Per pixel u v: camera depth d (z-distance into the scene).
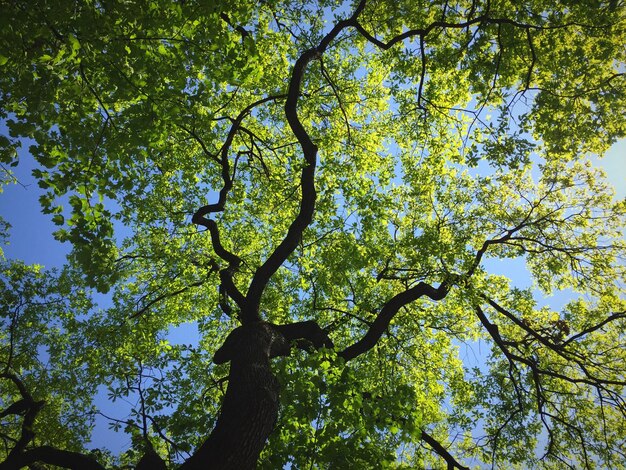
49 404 11.18
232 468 4.20
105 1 4.71
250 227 12.54
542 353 12.67
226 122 12.17
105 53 5.00
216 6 5.19
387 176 10.56
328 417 5.14
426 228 11.14
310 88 11.90
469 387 11.86
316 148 7.77
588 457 11.40
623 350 12.19
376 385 10.58
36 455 5.34
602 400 10.91
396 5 10.47
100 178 5.58
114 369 7.88
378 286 11.72
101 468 5.26
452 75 11.03
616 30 9.53
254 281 6.86
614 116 10.44
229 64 5.47
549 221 12.38
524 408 11.73
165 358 7.97
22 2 4.60
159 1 4.91
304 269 10.77
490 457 11.27
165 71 5.27
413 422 5.21
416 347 11.61
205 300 12.27
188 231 11.75
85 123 5.39
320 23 11.62
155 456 5.24
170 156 10.36
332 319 10.91
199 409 6.43
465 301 10.12
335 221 10.19
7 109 5.74
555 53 10.25
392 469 5.07
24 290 10.48
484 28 9.34
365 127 12.52
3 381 11.74
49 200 5.23
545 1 9.52
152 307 11.86
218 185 12.27
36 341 11.77
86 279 5.35
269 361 5.66
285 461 4.98
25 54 5.00
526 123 10.09
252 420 4.55
